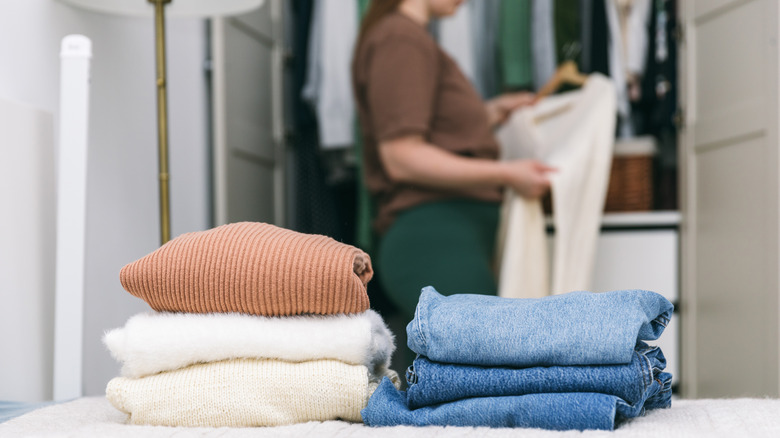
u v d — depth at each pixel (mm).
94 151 1572
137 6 1576
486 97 2477
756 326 2025
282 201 2539
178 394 746
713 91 2268
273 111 2516
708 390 2303
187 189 2039
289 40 2645
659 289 2496
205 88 2182
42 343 1264
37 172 1261
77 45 1217
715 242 2264
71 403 949
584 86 2285
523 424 662
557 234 2086
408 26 2129
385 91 2113
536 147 2275
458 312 696
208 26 2203
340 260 746
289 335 741
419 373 698
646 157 2488
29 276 1229
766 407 762
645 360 665
